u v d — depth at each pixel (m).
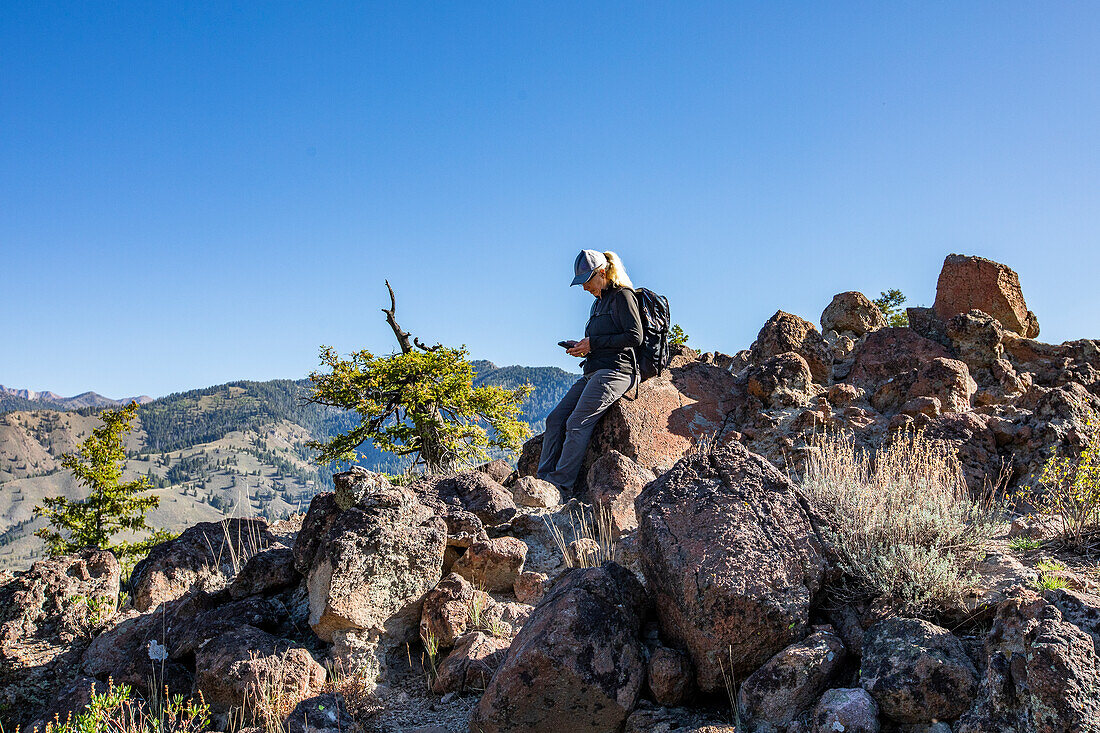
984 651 3.36
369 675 4.42
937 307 10.05
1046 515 5.18
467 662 4.26
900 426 6.69
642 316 7.02
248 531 6.14
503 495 5.99
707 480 4.26
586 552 5.31
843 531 4.29
